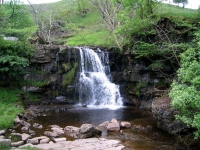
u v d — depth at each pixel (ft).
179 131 40.63
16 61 59.77
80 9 152.15
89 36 110.52
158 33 55.11
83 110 61.67
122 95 70.23
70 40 110.42
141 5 62.75
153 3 62.95
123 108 64.18
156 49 56.39
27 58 65.57
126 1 63.72
